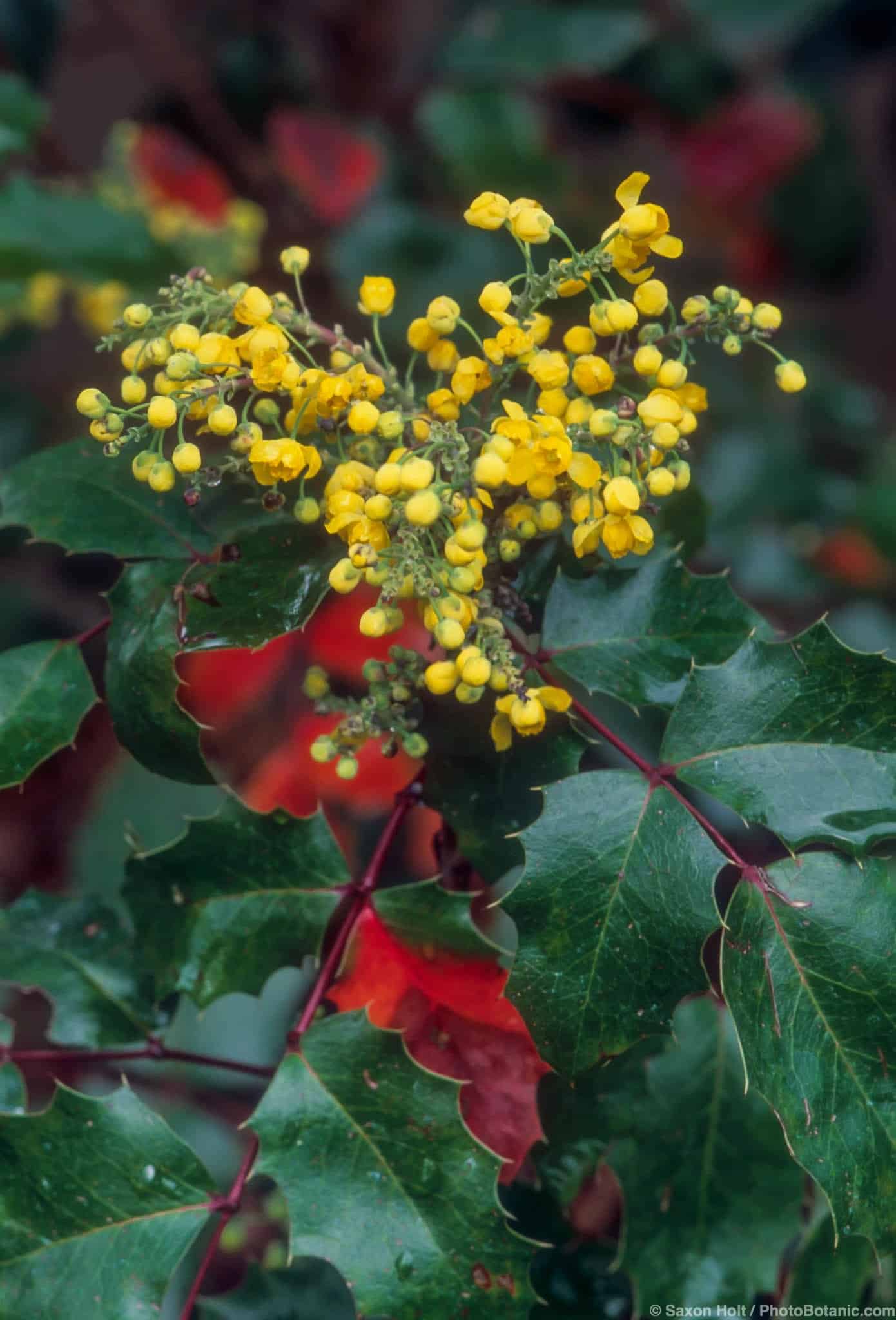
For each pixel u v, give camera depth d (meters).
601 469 0.69
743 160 1.41
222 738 0.91
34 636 1.24
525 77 1.22
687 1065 0.75
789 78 1.52
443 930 0.73
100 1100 0.71
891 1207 0.68
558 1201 0.75
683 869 0.69
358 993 0.73
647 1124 0.74
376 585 0.68
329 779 0.85
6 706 0.72
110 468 0.74
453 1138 0.70
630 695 0.72
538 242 0.69
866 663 0.70
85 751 1.15
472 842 0.73
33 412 1.32
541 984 0.69
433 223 1.14
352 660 0.84
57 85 1.35
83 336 1.35
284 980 0.87
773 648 0.70
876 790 0.69
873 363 1.57
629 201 0.69
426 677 0.69
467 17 1.31
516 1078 0.73
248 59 1.33
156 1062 0.81
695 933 0.69
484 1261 0.70
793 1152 0.68
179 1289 0.83
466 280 1.13
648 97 1.38
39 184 1.11
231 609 0.70
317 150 1.22
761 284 1.49
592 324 0.69
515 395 0.76
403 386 0.74
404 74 1.32
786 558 1.22
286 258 0.70
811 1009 0.69
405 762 0.85
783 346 1.33
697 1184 0.74
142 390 0.69
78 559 1.31
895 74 1.56
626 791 0.70
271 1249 0.81
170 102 1.34
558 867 0.69
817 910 0.69
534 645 0.73
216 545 0.73
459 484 0.68
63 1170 0.71
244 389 0.71
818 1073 0.69
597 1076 0.74
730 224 1.45
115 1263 0.71
